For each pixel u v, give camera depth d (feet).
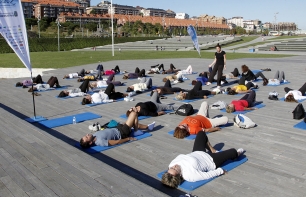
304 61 83.71
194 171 16.14
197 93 37.88
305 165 18.60
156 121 28.50
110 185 14.53
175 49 179.22
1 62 100.58
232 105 30.86
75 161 17.47
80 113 32.27
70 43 207.00
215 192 15.40
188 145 22.21
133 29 323.16
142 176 17.60
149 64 82.84
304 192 15.37
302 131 24.84
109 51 156.46
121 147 22.09
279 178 16.93
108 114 31.68
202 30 417.90
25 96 42.01
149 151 21.31
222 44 204.44
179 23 417.49
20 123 25.57
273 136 23.80
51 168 16.55
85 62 93.09
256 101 36.01
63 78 58.85
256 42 208.13
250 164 18.80
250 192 15.40
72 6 435.94
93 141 22.04
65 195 13.66
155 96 31.40
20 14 25.38
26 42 26.50
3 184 14.83
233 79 54.13
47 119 30.14
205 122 24.68
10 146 20.06
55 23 309.01
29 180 15.19
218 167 17.76
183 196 14.48
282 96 38.78
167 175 15.87
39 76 49.49
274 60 88.17
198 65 78.59
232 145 22.11
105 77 59.52
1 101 39.04
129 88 42.80
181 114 30.12
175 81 51.16
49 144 20.38
